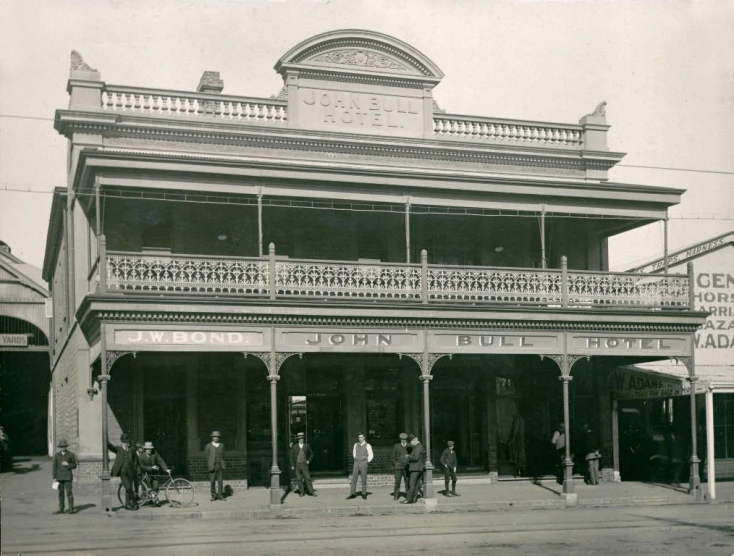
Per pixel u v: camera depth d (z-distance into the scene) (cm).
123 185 2011
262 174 2086
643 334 2217
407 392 2380
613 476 2503
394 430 2372
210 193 2152
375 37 2533
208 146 2386
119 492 1861
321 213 2408
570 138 2745
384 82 2561
